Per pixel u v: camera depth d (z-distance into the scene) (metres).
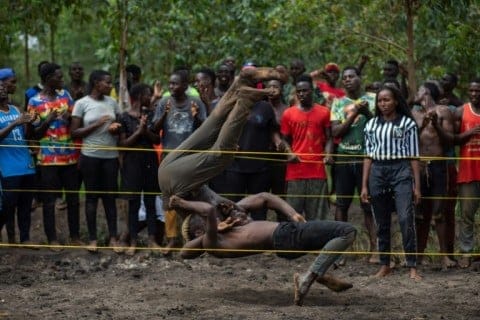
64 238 13.00
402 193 10.62
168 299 9.53
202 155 9.05
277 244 9.11
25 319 8.60
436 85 11.67
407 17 13.30
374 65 16.58
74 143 12.23
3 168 11.70
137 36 16.36
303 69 13.77
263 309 9.00
